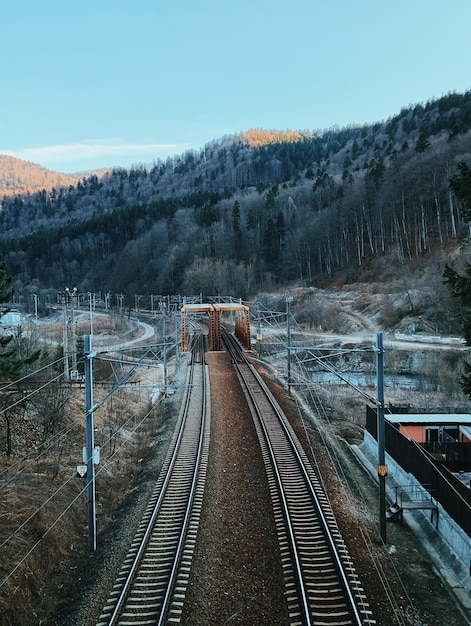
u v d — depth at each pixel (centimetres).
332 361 5391
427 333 5941
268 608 1255
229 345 6116
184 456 2325
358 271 9412
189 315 9888
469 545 1431
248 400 3362
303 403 3519
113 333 8156
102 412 3097
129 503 1911
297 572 1375
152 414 3238
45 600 1343
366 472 2316
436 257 7688
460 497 1516
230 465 2222
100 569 1448
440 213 9312
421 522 1811
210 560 1461
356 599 1273
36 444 2358
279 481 2006
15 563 1384
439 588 1404
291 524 1658
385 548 1588
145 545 1539
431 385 4444
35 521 1598
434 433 2361
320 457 2355
